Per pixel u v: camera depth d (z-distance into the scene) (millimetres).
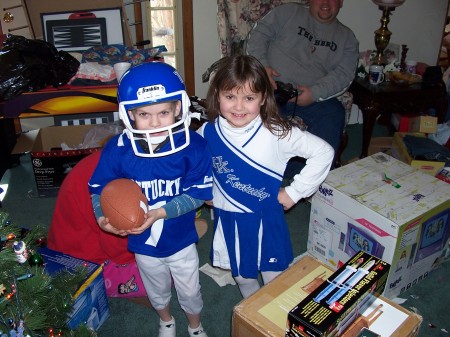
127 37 2879
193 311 1521
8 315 1090
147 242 1325
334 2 2496
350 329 1173
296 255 2090
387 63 2992
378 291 1249
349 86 2662
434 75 2711
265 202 1394
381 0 2752
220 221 1453
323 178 1354
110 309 1771
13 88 2383
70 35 2809
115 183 1220
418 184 1779
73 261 1562
